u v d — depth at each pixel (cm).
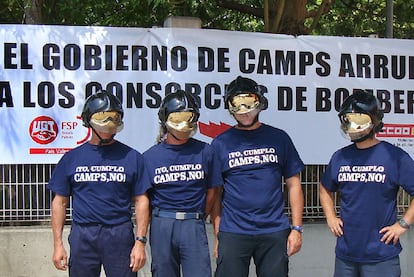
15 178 554
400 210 598
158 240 388
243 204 390
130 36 561
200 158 393
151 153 396
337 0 897
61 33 552
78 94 554
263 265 394
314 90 591
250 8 806
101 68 558
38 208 556
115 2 804
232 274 390
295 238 396
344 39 596
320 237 576
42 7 697
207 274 389
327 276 577
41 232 542
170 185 388
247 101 393
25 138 548
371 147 386
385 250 374
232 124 573
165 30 566
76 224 381
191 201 389
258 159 393
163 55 566
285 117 587
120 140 560
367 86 602
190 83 569
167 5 685
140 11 827
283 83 586
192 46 569
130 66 561
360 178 379
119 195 380
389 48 605
